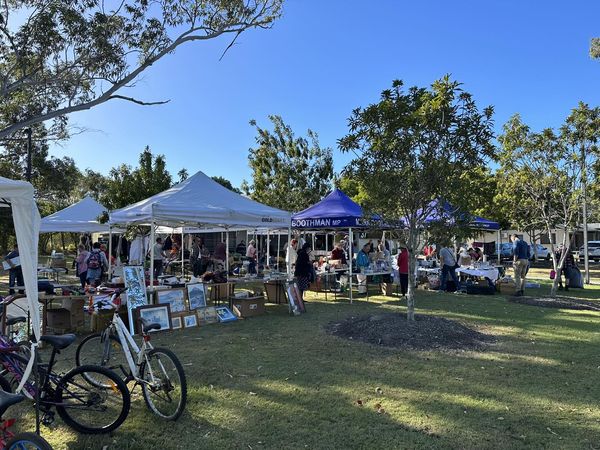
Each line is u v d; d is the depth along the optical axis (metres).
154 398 4.67
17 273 11.96
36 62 11.05
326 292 13.62
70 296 8.36
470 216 8.41
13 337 5.83
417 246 8.62
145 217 9.77
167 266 20.20
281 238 35.84
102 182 44.38
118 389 4.19
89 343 5.68
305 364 6.41
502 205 16.39
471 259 17.52
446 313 10.51
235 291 14.73
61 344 4.11
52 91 12.16
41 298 8.14
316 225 12.99
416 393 5.27
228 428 4.35
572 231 15.12
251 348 7.33
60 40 10.74
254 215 11.09
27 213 4.14
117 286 8.86
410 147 8.20
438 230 8.26
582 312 10.70
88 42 10.92
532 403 4.95
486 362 6.49
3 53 11.57
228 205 10.88
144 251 15.83
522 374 5.94
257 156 32.09
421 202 8.44
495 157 8.26
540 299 12.40
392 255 18.59
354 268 14.93
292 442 4.07
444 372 6.03
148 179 27.62
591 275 22.17
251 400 5.05
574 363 6.42
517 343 7.59
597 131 12.62
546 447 3.97
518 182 14.08
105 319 8.47
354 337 8.00
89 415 4.46
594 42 15.92
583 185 13.08
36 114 13.07
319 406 4.88
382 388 5.43
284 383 5.61
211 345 7.56
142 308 8.47
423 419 4.54
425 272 16.72
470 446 3.98
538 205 14.23
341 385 5.54
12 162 23.55
